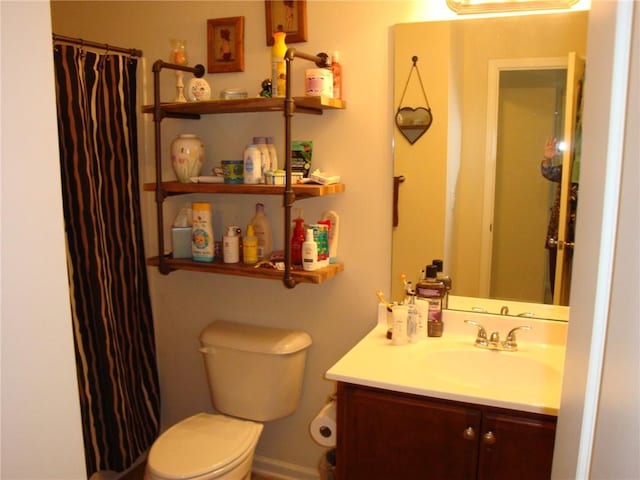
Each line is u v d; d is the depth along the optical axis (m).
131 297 2.33
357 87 2.01
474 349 1.79
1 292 0.69
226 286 2.38
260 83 2.17
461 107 1.88
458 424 1.50
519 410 1.42
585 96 0.77
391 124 1.98
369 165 2.04
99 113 2.12
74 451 0.81
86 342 2.10
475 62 1.84
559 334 1.82
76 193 2.02
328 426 1.82
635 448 0.52
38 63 0.73
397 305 1.88
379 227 2.05
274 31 2.10
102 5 2.40
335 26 2.02
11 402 0.71
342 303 2.17
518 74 1.80
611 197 0.62
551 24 1.74
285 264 1.94
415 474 1.57
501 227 1.88
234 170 2.07
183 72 2.27
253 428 2.04
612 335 0.61
